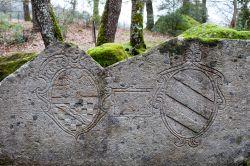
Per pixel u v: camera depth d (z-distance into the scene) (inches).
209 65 187.9
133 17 307.7
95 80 185.2
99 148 189.2
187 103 189.6
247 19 479.2
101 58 236.8
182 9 691.4
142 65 185.5
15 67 236.5
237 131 193.6
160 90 187.6
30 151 187.5
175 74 187.6
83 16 684.7
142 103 187.6
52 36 272.8
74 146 188.5
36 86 183.9
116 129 188.2
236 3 559.5
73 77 184.4
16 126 185.6
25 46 485.4
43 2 270.5
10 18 697.6
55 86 184.5
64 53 182.7
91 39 552.7
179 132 191.2
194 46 186.1
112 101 186.7
